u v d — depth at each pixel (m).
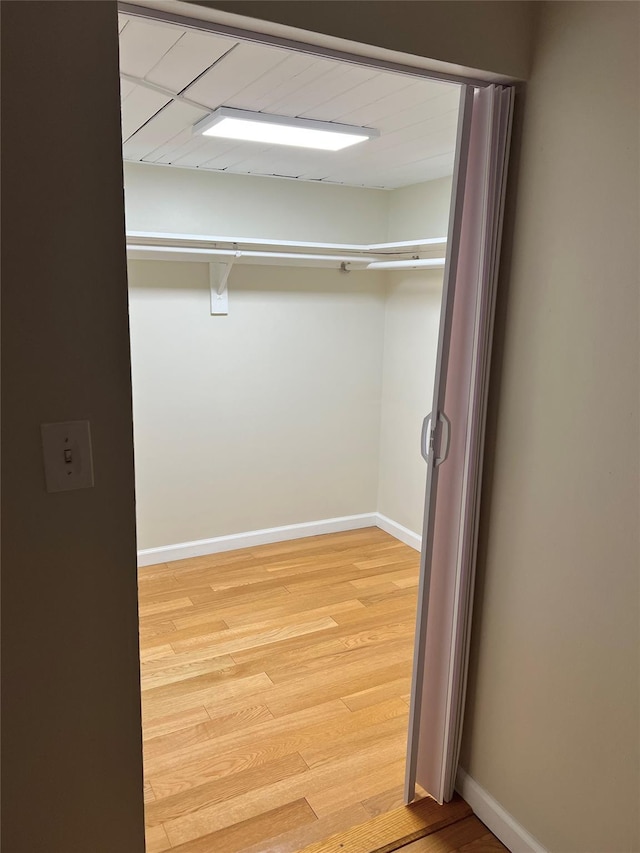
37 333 1.02
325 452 3.78
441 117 1.98
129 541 1.16
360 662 2.51
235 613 2.87
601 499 1.35
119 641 1.19
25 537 1.07
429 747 1.83
